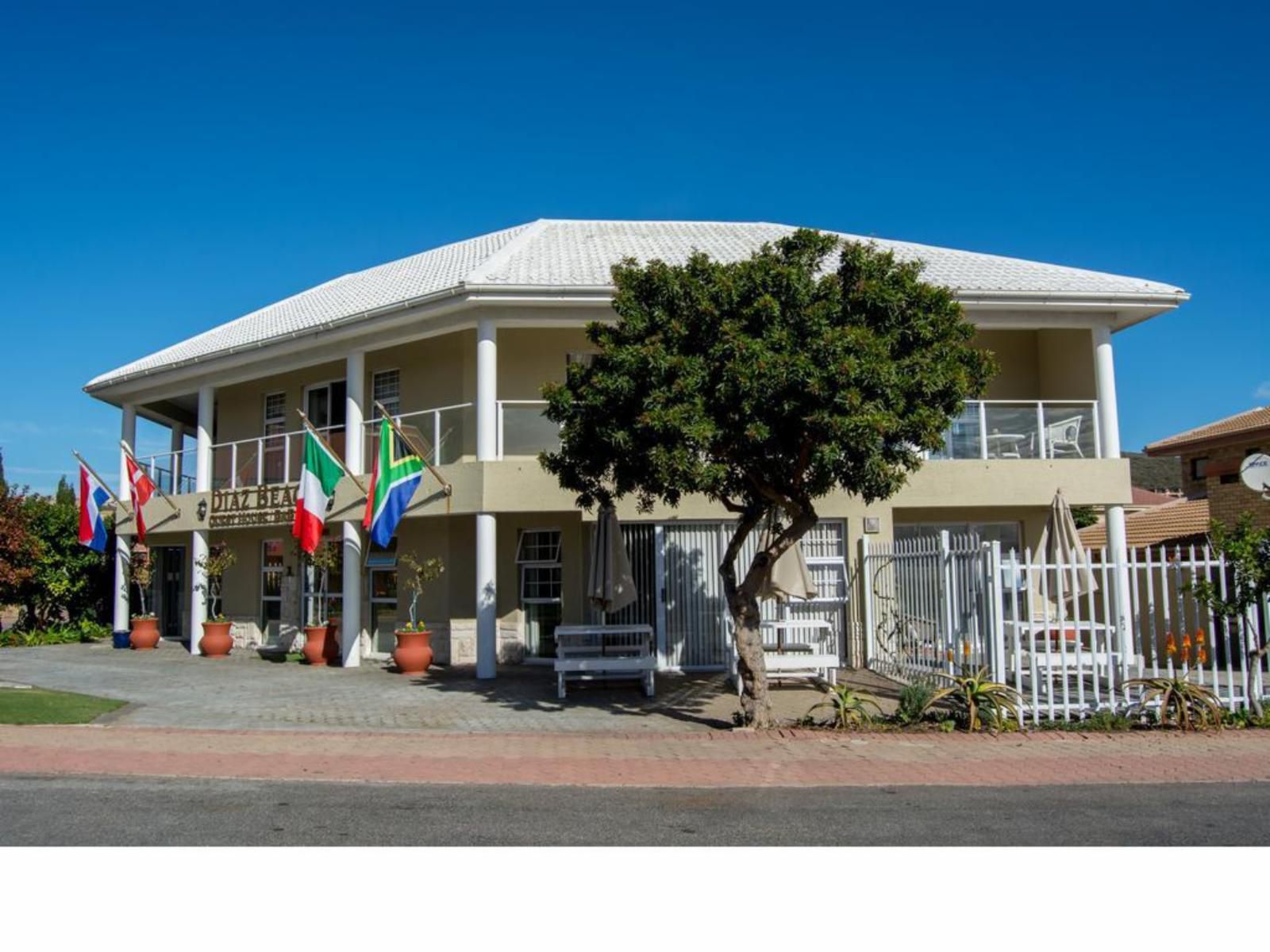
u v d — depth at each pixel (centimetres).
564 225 2209
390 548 1938
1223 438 2225
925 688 1173
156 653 2106
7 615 2945
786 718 1226
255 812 766
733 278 1041
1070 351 1833
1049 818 739
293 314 2158
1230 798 805
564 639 1745
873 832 700
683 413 978
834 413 965
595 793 834
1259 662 1126
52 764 953
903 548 1480
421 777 894
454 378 1862
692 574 1692
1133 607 1243
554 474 1256
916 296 1066
